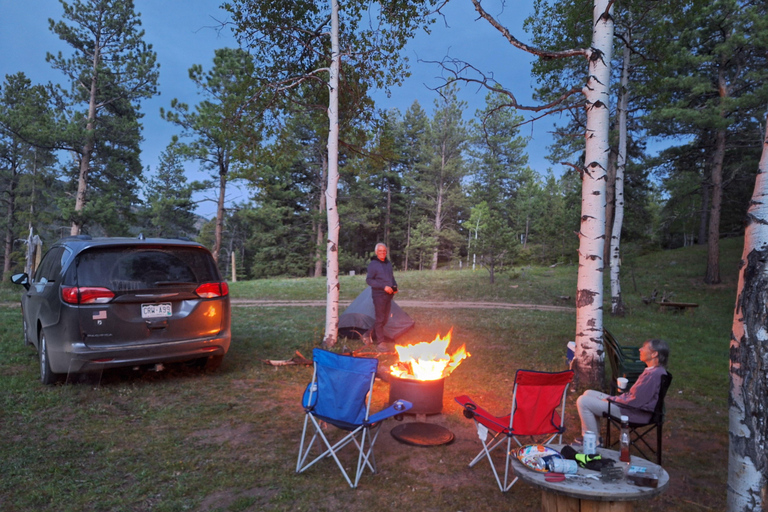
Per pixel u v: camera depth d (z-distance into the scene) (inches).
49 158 1669.5
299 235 1776.6
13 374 259.8
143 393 239.1
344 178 1722.4
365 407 155.4
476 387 269.0
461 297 821.2
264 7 376.5
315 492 146.2
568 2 514.3
